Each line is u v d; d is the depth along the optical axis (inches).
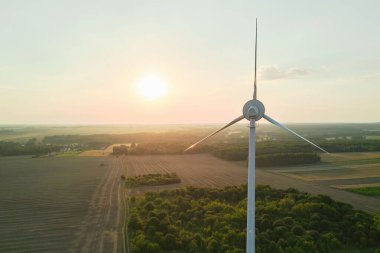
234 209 2482.8
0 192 3432.6
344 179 4119.1
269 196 2847.0
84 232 2185.0
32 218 2508.6
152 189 3550.7
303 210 2327.8
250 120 1354.6
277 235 1989.4
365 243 1898.4
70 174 4571.9
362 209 2711.6
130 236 2097.7
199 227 2207.2
